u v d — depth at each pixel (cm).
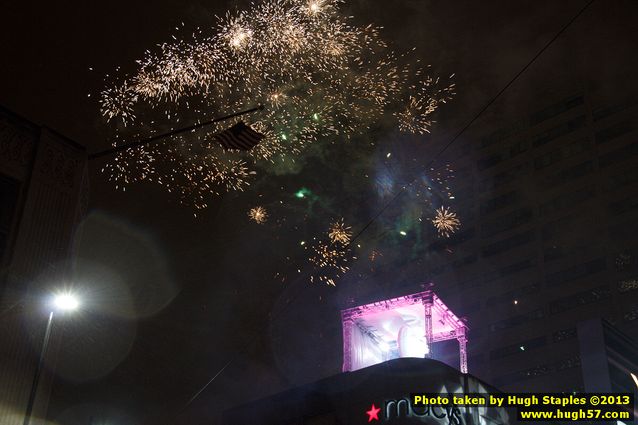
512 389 9338
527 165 10938
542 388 9038
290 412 3119
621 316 8844
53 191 2427
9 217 2295
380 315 3719
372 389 2862
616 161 9888
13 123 2403
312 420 2998
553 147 10731
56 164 2473
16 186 2350
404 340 3656
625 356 3841
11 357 2148
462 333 3672
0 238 2250
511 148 11262
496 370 9656
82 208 2653
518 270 10244
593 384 3566
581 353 3709
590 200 9919
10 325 2175
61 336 2339
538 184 10644
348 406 2888
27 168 2389
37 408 2184
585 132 10425
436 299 3594
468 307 10562
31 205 2341
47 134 2475
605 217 9638
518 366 9450
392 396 2797
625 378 3712
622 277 9081
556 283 9694
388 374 2866
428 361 2867
